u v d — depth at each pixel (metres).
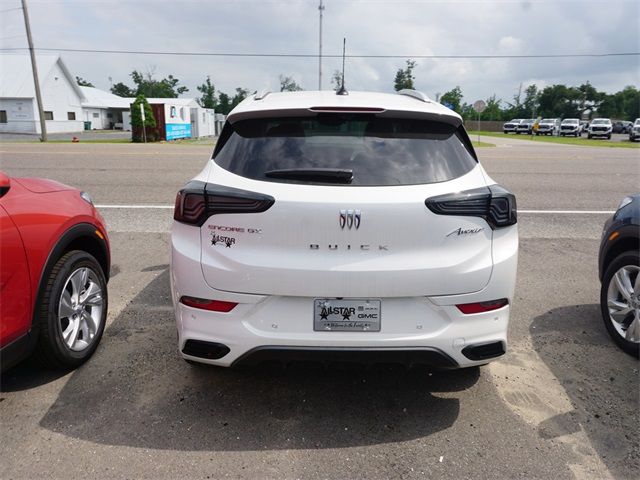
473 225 2.81
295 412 3.15
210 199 2.78
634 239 4.00
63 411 3.12
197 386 3.41
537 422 3.09
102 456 2.73
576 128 52.12
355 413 3.15
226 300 2.79
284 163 2.88
